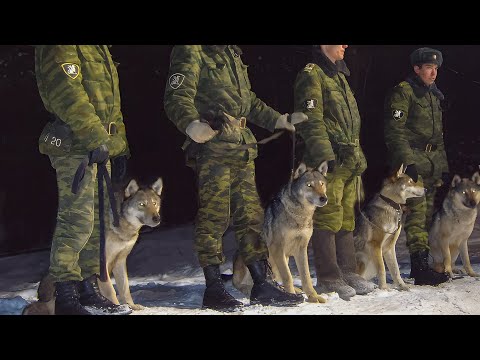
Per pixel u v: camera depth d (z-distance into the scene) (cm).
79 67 393
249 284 534
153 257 806
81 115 385
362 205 629
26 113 1086
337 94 543
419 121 627
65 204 399
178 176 1196
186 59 447
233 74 461
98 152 388
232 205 470
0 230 1061
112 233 455
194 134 425
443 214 675
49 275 411
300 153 540
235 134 454
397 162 615
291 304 463
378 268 586
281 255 508
